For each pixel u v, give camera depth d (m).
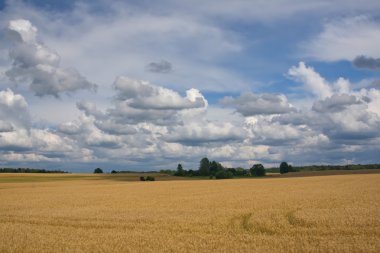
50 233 22.20
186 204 37.16
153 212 31.22
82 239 20.23
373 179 77.75
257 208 31.48
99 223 25.83
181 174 145.88
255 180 94.94
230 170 147.00
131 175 138.38
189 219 26.56
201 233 21.59
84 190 65.44
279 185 66.81
